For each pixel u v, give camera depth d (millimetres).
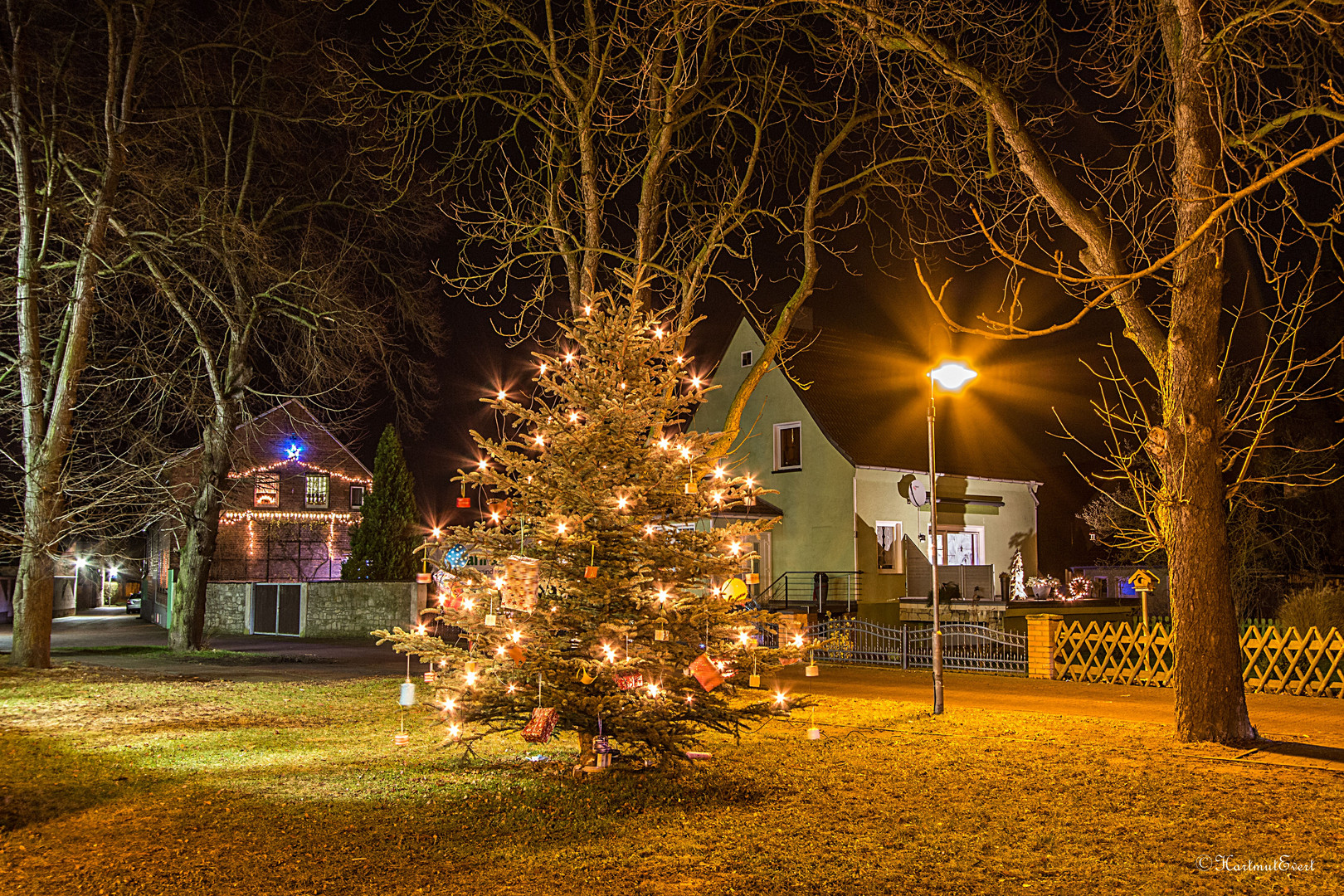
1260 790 7914
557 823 6840
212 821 6906
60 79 19250
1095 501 32688
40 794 7672
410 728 11195
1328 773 8578
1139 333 10812
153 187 20734
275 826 6758
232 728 11344
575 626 8219
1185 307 10234
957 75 10633
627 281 9414
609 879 5660
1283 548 25891
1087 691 15438
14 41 18406
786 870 5812
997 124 11930
